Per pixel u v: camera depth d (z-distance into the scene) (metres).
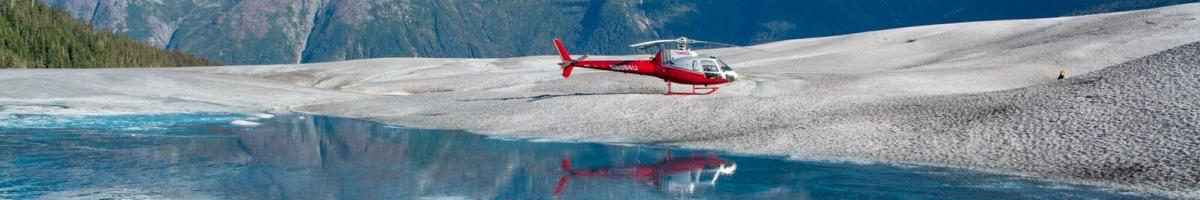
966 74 95.38
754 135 55.31
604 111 67.44
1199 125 45.59
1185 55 63.84
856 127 55.09
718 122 60.62
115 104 79.50
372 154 49.50
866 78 93.25
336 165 44.88
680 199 36.16
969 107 57.59
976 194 36.75
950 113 56.50
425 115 73.25
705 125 59.88
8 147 50.12
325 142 55.59
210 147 52.03
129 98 84.94
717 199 36.25
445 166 44.69
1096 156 43.09
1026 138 48.22
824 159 46.84
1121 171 40.16
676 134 57.62
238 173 41.75
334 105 86.00
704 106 66.75
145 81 100.69
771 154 49.03
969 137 49.91
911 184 39.19
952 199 35.88
